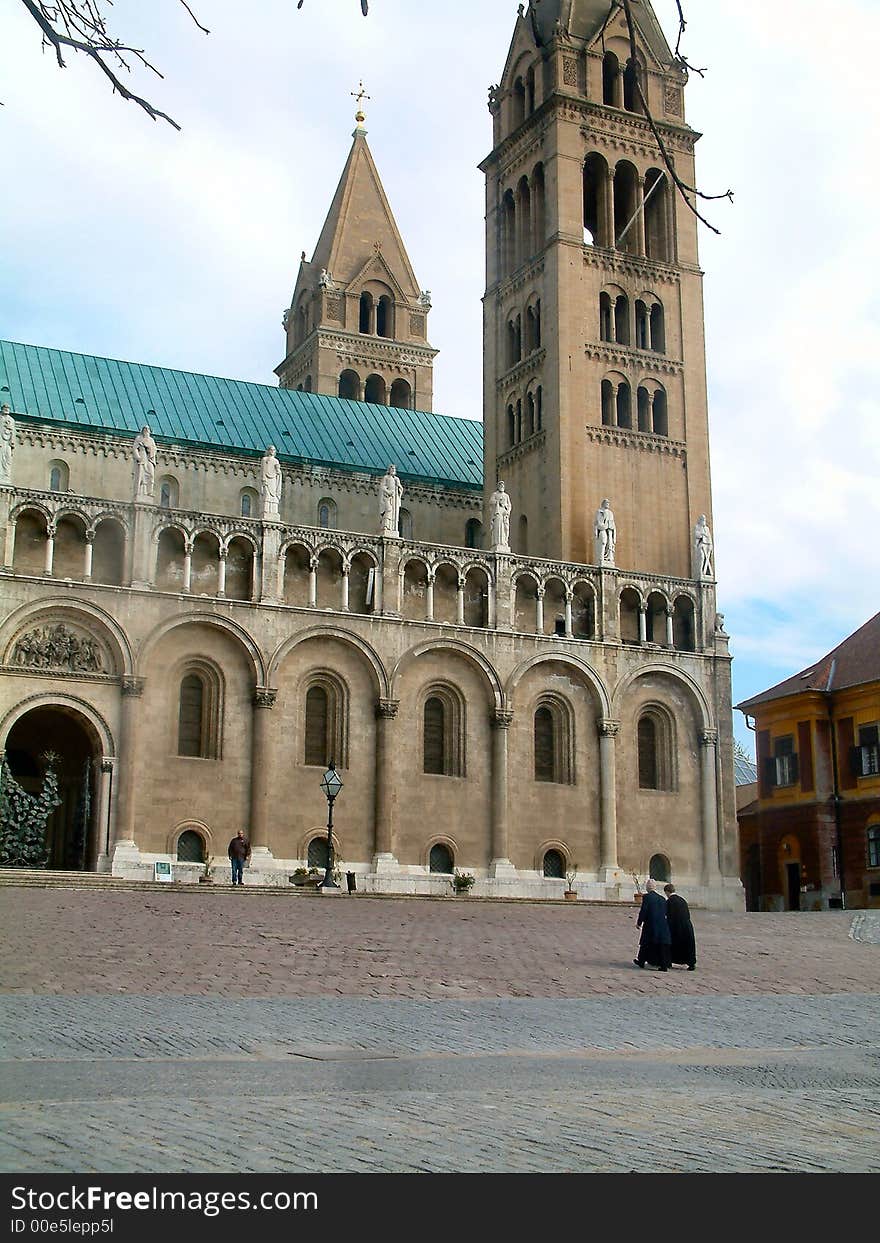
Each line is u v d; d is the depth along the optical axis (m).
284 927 45.38
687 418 96.31
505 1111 16.39
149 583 76.62
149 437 78.56
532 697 86.19
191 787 76.38
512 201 102.19
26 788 78.50
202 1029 25.22
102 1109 16.14
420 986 34.28
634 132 98.25
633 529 92.88
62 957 35.97
